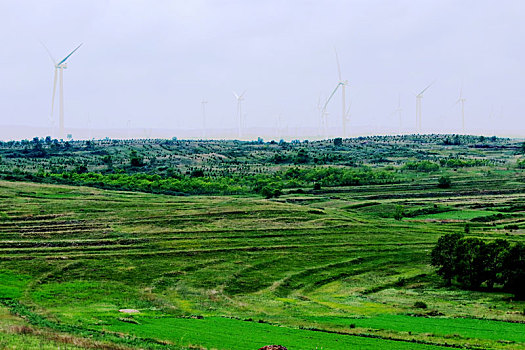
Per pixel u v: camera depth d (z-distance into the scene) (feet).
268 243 471.21
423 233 515.50
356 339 234.38
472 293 355.15
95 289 337.72
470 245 372.38
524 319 282.36
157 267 395.75
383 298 343.67
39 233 482.28
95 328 233.55
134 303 312.50
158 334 229.66
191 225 523.29
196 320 268.62
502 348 222.69
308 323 271.28
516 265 347.36
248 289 362.53
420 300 337.72
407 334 246.47
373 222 558.56
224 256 431.02
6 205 584.40
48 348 179.32
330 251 452.35
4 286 328.08
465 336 244.01
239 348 211.20
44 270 373.20
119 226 515.09
